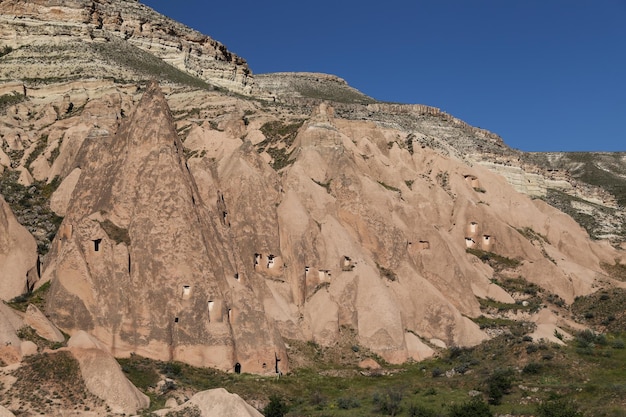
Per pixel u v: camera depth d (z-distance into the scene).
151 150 61.72
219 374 54.47
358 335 65.38
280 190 74.06
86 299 54.94
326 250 70.06
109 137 66.81
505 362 60.28
